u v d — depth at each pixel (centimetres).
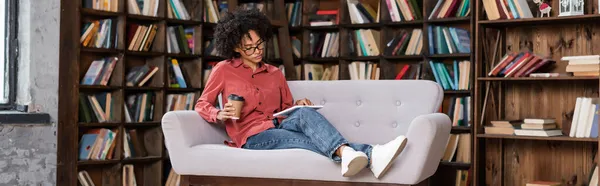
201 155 340
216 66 368
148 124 476
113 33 461
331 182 322
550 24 461
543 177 467
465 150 471
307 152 324
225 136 373
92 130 462
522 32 473
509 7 445
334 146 316
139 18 471
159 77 482
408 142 313
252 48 360
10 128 418
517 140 477
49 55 434
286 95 377
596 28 448
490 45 473
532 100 470
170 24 500
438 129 315
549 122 436
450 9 477
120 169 464
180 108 491
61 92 436
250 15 363
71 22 439
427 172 321
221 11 525
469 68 470
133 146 478
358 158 302
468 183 468
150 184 489
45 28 432
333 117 379
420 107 365
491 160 483
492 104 468
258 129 351
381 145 341
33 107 430
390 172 312
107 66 461
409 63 509
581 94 453
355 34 516
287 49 514
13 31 443
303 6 530
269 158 329
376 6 525
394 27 513
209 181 345
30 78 430
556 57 461
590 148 450
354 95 378
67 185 440
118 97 463
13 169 421
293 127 340
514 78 440
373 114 373
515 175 477
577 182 455
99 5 457
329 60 523
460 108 473
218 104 479
